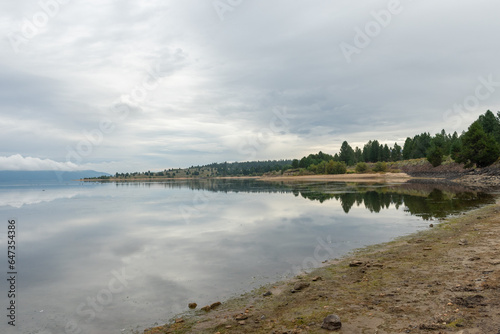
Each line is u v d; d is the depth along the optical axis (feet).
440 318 22.79
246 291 36.29
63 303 35.94
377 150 603.67
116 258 57.11
